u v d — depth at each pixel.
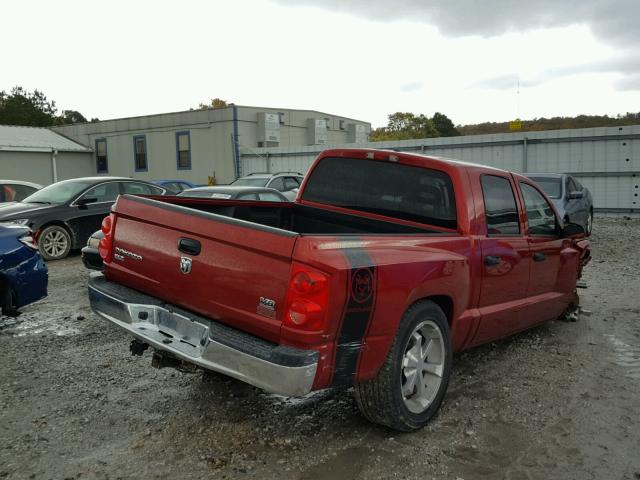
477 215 4.29
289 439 3.58
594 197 19.12
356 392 3.53
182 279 3.43
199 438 3.57
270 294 3.02
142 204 3.72
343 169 4.96
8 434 3.59
